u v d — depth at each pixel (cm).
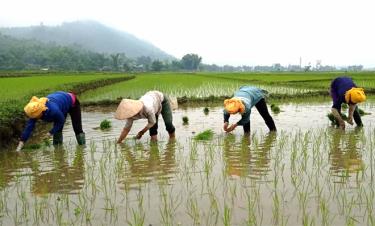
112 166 731
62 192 593
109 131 1137
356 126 1134
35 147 902
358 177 632
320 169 683
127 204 534
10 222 484
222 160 761
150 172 687
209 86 2911
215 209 507
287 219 472
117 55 14488
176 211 505
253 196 551
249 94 1002
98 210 515
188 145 912
